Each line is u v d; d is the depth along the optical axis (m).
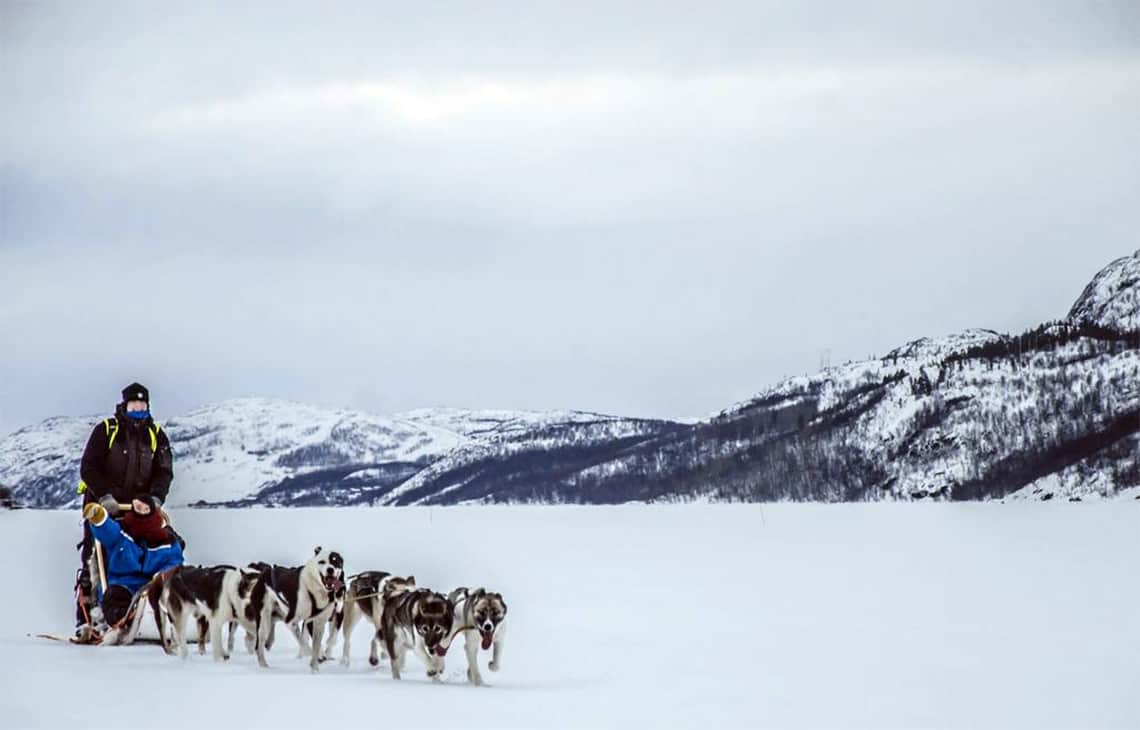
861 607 19.72
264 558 37.41
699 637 16.31
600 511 117.25
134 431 16.42
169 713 10.46
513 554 38.78
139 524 15.91
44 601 21.58
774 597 21.84
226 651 15.39
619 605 20.94
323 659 15.07
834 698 11.34
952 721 10.21
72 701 10.95
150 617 15.57
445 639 12.76
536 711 10.80
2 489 132.00
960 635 15.75
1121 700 11.03
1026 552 33.12
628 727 10.02
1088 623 16.77
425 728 9.94
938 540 41.53
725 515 87.25
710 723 10.20
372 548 43.44
